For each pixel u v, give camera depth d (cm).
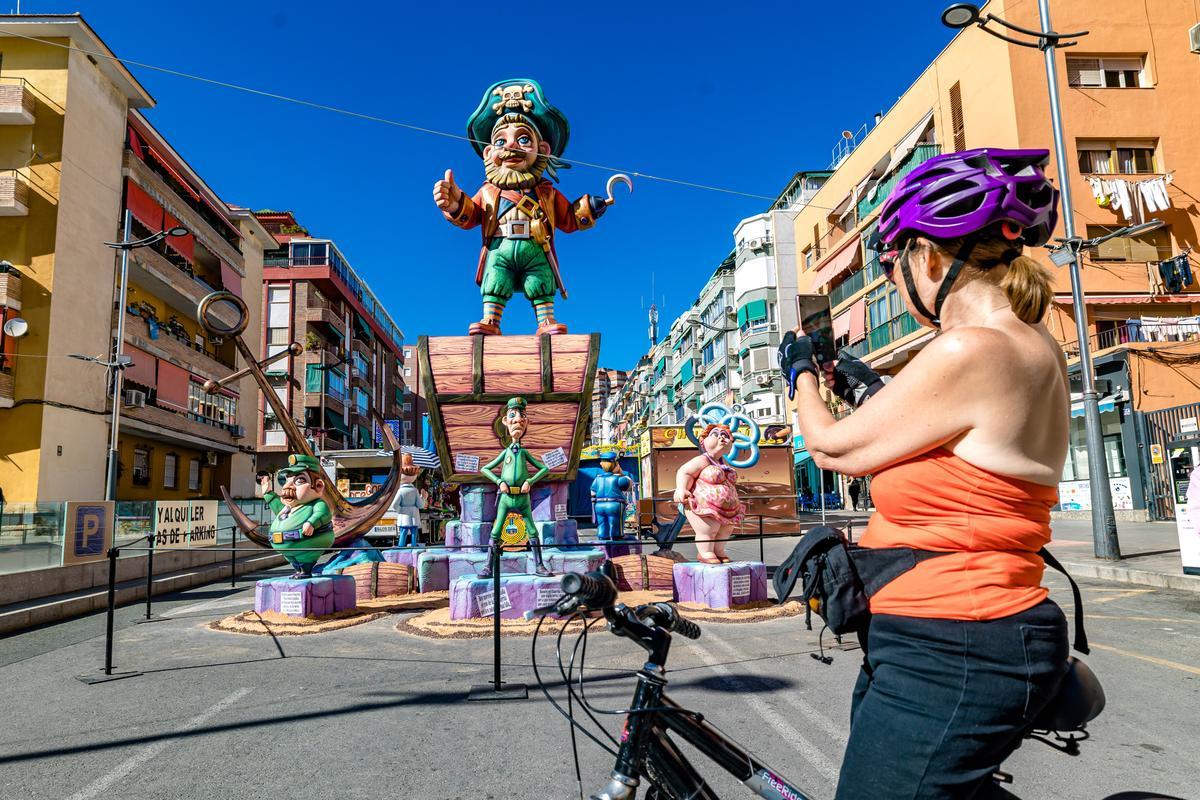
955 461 119
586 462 2719
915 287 145
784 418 3822
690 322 5091
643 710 155
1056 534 1548
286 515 770
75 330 2131
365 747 364
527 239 966
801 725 384
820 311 159
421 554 929
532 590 715
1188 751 340
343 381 4416
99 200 2248
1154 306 2045
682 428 1986
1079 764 326
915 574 121
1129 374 1859
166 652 606
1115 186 2041
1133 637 589
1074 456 2086
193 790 313
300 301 4012
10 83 2059
